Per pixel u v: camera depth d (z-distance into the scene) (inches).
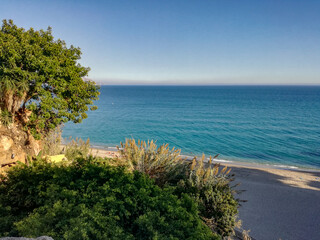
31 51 358.9
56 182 205.0
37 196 196.1
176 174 288.4
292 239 336.5
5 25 392.5
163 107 3302.2
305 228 368.8
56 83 398.0
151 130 1578.5
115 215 166.2
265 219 394.0
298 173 746.2
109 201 169.0
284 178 672.4
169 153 316.8
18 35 383.6
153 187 211.5
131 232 160.2
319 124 1861.5
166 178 289.3
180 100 4709.6
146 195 185.0
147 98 5246.1
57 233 140.9
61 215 155.6
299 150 1107.9
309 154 1044.5
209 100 4739.2
